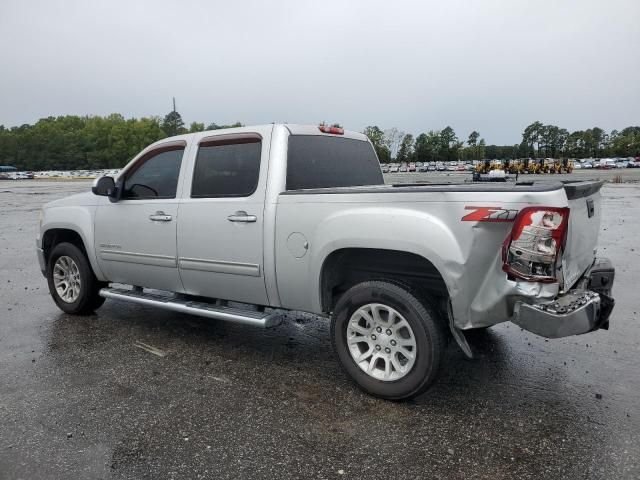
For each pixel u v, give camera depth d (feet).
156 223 15.05
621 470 8.83
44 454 9.45
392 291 11.00
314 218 11.93
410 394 11.03
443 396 11.74
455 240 10.03
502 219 9.59
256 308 14.07
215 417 10.82
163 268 15.15
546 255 9.46
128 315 18.54
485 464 9.06
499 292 9.92
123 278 16.60
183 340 15.75
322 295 12.26
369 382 11.53
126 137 404.36
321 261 11.82
